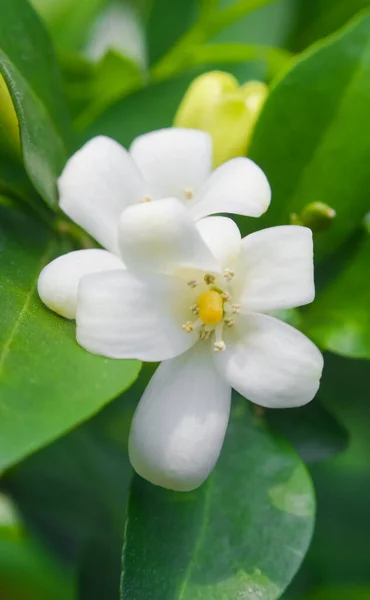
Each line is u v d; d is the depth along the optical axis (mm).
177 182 144
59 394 122
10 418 120
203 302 133
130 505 134
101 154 140
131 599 130
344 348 148
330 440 149
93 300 128
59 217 147
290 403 131
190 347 134
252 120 150
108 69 169
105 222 138
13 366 124
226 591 132
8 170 148
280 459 141
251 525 136
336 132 150
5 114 144
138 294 130
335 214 151
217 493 138
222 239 132
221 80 154
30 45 150
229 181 137
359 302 149
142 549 132
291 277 132
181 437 130
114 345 128
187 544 134
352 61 149
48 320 131
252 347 132
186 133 146
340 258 152
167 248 129
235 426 144
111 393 124
